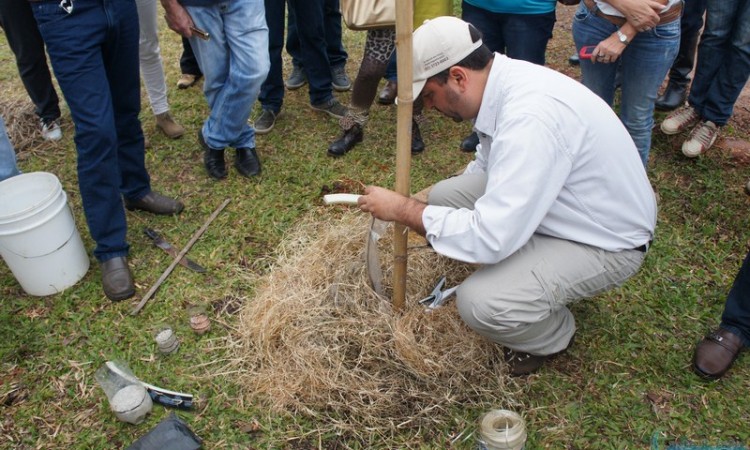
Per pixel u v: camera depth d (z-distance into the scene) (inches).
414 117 145.9
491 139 86.4
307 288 104.6
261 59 121.6
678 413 90.1
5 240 101.2
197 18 116.9
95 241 115.9
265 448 86.5
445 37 76.0
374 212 85.7
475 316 84.7
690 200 133.4
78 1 94.1
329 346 96.8
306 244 119.2
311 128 160.9
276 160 147.8
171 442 83.6
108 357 99.6
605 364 97.7
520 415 90.0
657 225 127.0
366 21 127.0
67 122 163.2
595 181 79.0
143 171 125.9
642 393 93.4
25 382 95.7
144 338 102.7
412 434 88.3
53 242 105.6
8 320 105.7
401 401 91.9
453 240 78.0
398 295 98.7
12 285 113.1
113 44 104.3
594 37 118.1
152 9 135.9
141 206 129.2
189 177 141.9
